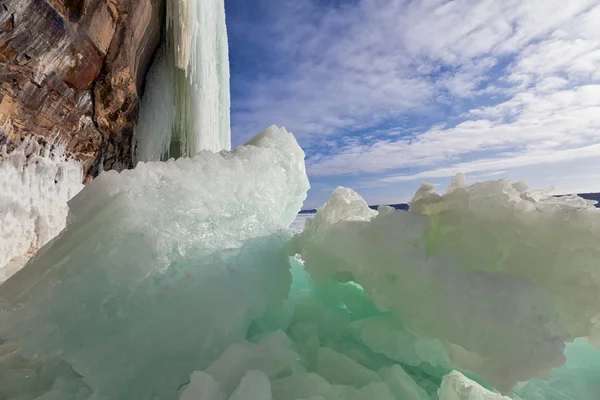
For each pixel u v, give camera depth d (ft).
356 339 5.73
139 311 4.43
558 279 4.28
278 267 5.89
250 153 8.31
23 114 16.10
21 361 4.99
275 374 4.46
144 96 29.50
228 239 5.72
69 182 19.88
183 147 32.89
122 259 4.58
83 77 19.99
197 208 5.66
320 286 6.80
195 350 4.48
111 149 25.22
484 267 4.66
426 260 4.46
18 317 4.14
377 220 5.09
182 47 28.50
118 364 4.12
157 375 4.24
